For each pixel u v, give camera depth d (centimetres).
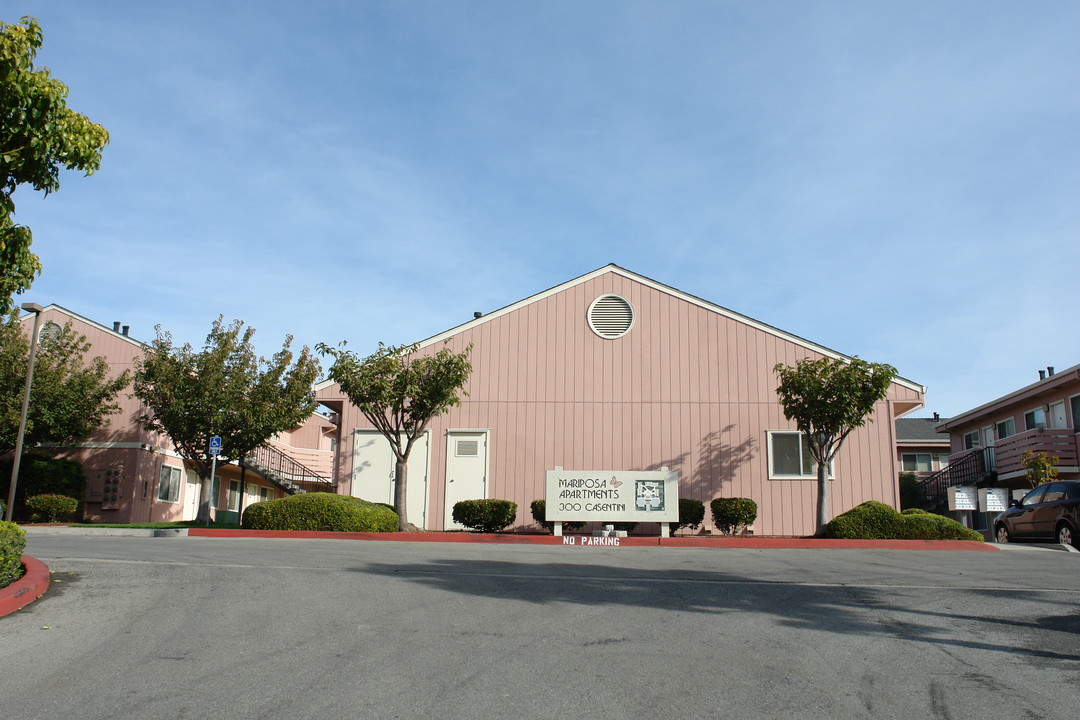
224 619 781
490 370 2191
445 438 2166
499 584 984
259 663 641
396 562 1174
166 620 775
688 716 542
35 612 799
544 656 670
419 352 2184
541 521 2002
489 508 1931
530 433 2155
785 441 2114
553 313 2212
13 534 873
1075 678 632
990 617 831
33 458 2470
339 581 984
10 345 2362
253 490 3666
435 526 2123
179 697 563
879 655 689
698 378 2155
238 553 1259
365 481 2158
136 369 2531
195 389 2312
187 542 1460
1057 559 1330
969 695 591
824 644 721
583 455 2134
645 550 1453
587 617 812
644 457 2122
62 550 1257
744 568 1166
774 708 560
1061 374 2534
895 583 1034
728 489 2094
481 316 2242
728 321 2178
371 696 569
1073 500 1712
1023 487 2734
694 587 981
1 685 582
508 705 556
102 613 800
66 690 573
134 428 2666
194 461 2400
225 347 2359
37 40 905
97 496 2606
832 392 1809
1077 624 803
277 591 917
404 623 774
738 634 753
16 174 909
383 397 1797
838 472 2078
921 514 1784
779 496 2083
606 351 2183
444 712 541
